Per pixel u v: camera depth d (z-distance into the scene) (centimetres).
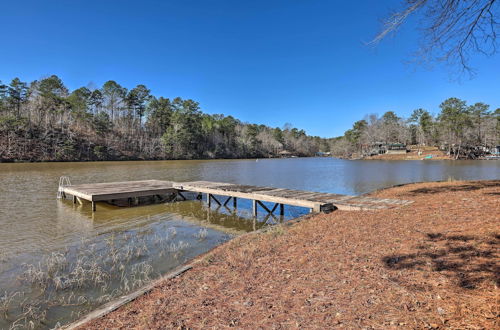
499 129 6059
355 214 782
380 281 341
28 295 476
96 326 312
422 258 390
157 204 1370
